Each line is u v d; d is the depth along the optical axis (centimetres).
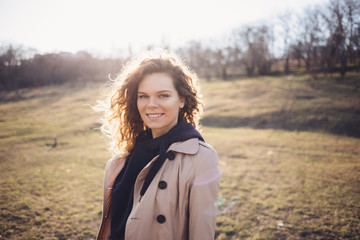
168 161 117
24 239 338
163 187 111
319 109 1695
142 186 116
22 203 461
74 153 954
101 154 912
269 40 4881
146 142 128
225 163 738
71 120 2069
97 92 4047
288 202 450
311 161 733
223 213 412
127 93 137
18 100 3509
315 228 358
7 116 2423
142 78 121
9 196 502
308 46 3809
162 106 118
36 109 2852
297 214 402
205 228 104
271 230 356
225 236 345
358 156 780
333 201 448
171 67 122
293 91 2558
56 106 3014
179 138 118
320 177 584
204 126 1677
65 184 578
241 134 1306
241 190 518
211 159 112
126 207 128
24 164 793
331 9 3092
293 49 4316
